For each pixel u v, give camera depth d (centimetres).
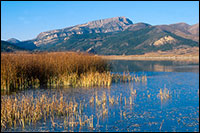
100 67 2750
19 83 2089
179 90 1975
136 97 1697
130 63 6400
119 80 2656
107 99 1627
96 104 1482
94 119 1194
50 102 1478
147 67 4816
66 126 1091
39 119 1184
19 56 2327
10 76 1997
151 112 1315
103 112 1284
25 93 1797
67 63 2370
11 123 1100
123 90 1984
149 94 1808
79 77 2370
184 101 1566
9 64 2011
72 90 1966
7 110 1159
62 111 1277
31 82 2209
